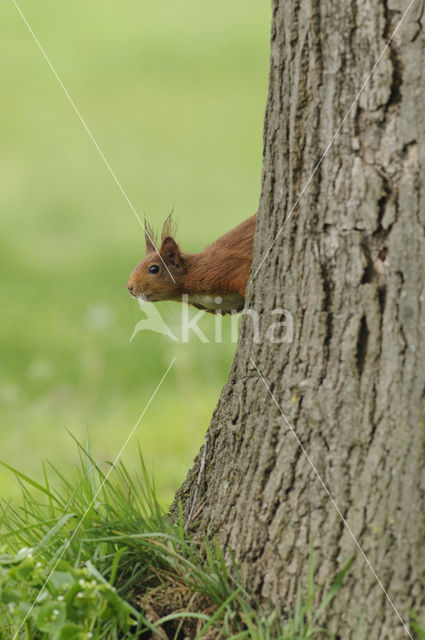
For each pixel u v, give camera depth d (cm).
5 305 1460
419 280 482
